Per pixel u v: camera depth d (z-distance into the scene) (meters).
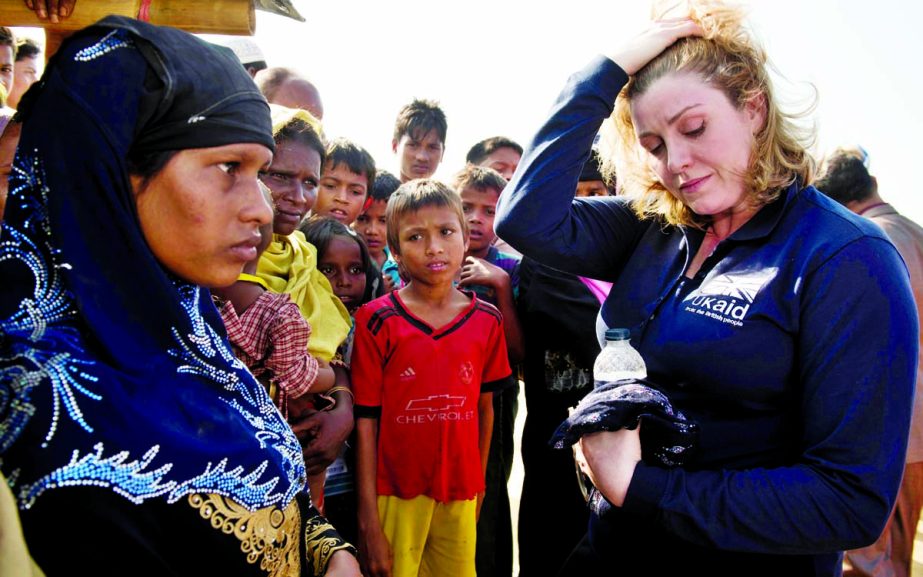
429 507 2.52
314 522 1.48
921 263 3.76
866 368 1.33
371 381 2.51
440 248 2.55
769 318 1.44
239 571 1.12
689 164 1.53
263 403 1.35
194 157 1.07
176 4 1.32
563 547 2.92
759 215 1.56
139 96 1.03
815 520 1.34
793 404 1.48
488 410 2.76
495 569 3.05
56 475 0.90
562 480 2.92
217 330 1.32
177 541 1.04
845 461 1.34
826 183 4.20
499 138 4.58
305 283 2.42
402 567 2.50
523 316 3.04
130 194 1.04
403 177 4.89
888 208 4.00
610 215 1.98
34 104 1.04
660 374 1.63
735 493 1.40
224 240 1.11
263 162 1.16
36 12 1.30
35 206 1.02
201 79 1.07
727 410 1.53
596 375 1.64
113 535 0.94
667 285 1.70
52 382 0.93
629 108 1.81
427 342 2.52
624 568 1.69
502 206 1.90
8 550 0.81
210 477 1.07
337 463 2.60
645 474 1.46
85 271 1.01
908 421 1.35
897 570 3.52
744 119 1.52
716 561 1.55
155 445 1.00
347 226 3.11
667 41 1.59
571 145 1.79
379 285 3.15
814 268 1.39
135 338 1.07
